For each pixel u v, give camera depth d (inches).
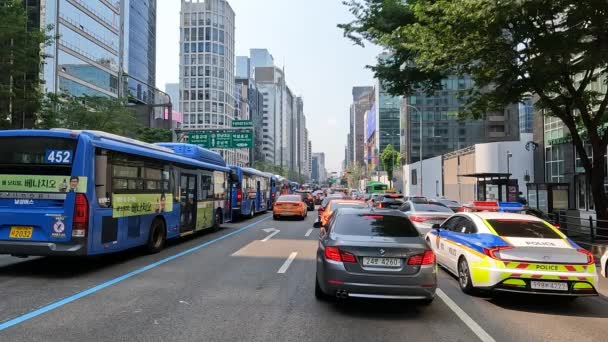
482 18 462.3
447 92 3580.2
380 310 277.9
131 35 3833.7
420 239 282.7
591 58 461.7
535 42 492.7
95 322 241.6
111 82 2628.0
